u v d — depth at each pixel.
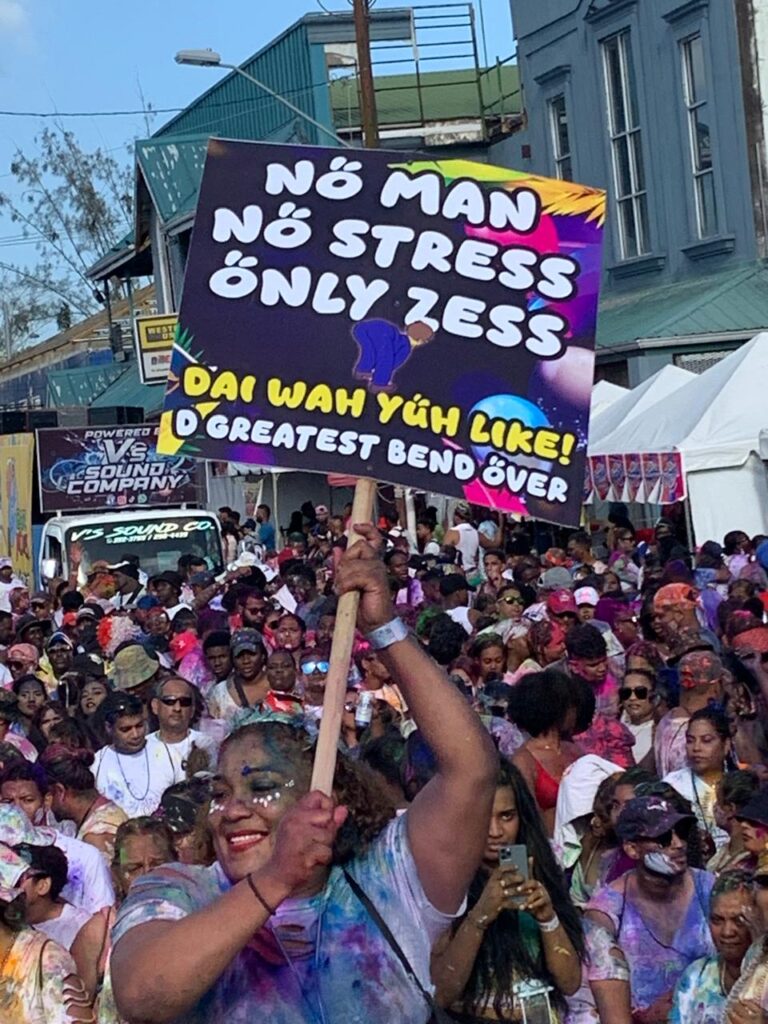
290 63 37.47
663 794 5.70
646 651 9.15
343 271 4.20
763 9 24.89
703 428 17.00
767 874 5.06
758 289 24.69
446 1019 3.52
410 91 37.34
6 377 65.94
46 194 68.12
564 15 28.95
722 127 25.41
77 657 12.80
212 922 3.12
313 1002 3.36
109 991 5.81
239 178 4.24
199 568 20.39
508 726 7.35
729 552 16.19
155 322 35.97
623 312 26.67
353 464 4.13
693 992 5.31
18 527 28.00
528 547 21.02
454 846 3.47
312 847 3.14
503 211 4.23
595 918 5.68
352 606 3.48
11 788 7.77
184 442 4.15
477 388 4.16
